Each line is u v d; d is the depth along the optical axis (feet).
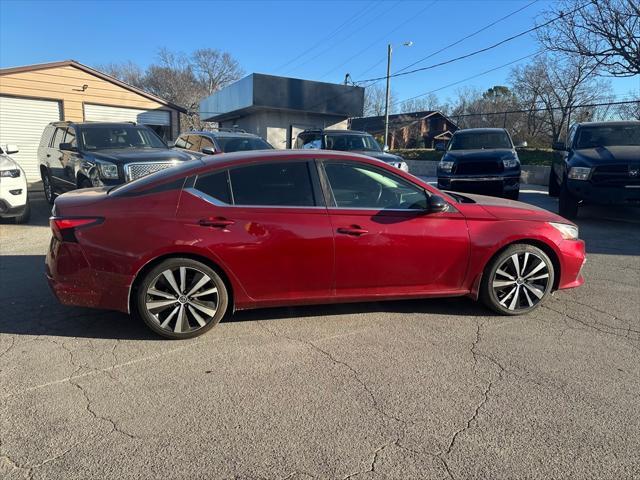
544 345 12.79
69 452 8.41
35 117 55.21
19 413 9.53
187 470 8.00
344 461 8.25
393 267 13.73
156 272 12.44
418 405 9.94
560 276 14.98
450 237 13.93
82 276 12.44
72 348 12.41
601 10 55.21
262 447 8.59
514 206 15.37
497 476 7.90
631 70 55.52
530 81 110.42
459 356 12.13
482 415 9.58
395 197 13.92
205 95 198.80
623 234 27.12
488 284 14.47
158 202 12.60
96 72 58.34
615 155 28.63
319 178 13.44
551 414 9.62
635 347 12.70
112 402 9.96
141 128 32.96
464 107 161.68
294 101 77.92
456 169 36.86
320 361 11.83
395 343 12.85
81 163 28.91
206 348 12.50
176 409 9.73
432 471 8.01
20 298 15.92
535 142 100.17
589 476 7.91
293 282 13.26
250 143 39.09
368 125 164.04
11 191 27.99
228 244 12.61
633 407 9.87
